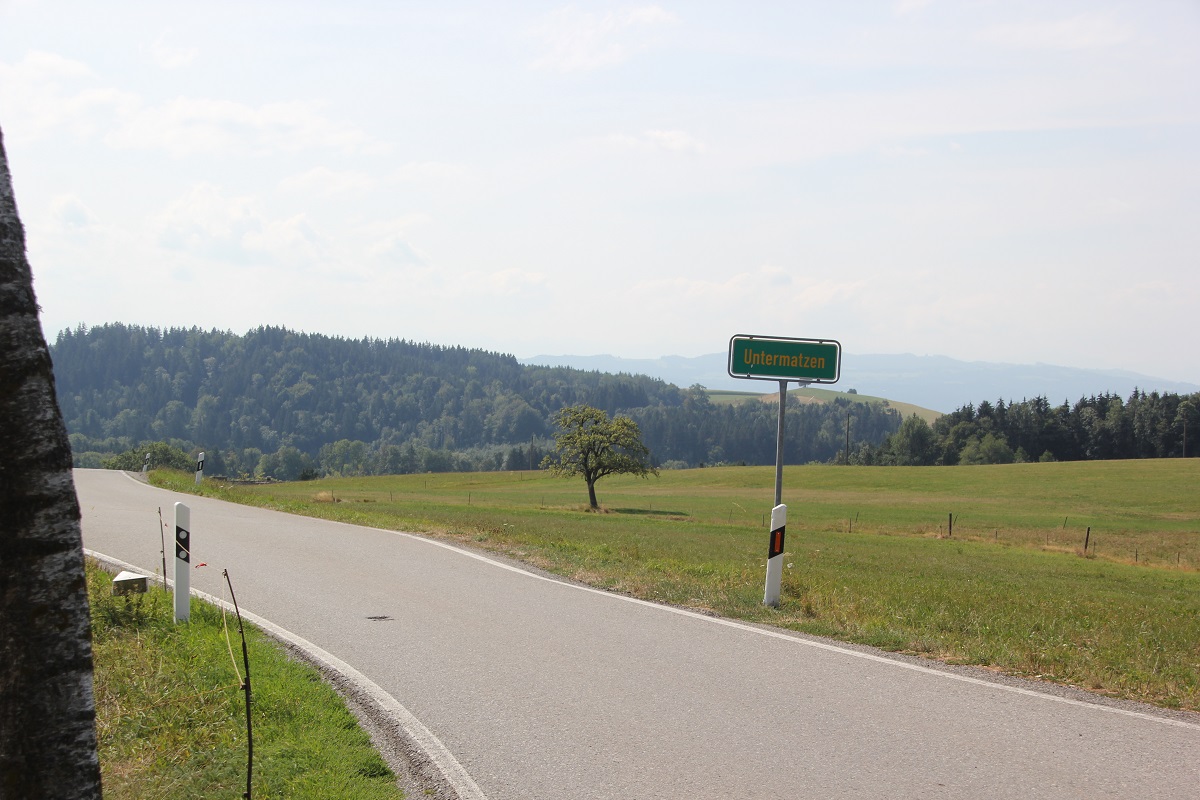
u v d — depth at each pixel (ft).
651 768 18.33
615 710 22.17
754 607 35.58
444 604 35.94
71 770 11.90
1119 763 18.58
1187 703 23.00
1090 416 475.31
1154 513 210.18
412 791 17.15
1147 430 452.76
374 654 27.63
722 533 124.88
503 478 349.41
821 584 46.65
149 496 91.50
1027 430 478.59
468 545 55.93
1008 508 220.23
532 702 22.81
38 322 12.41
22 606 11.75
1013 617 40.29
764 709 22.26
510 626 31.86
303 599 36.68
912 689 24.08
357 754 18.76
